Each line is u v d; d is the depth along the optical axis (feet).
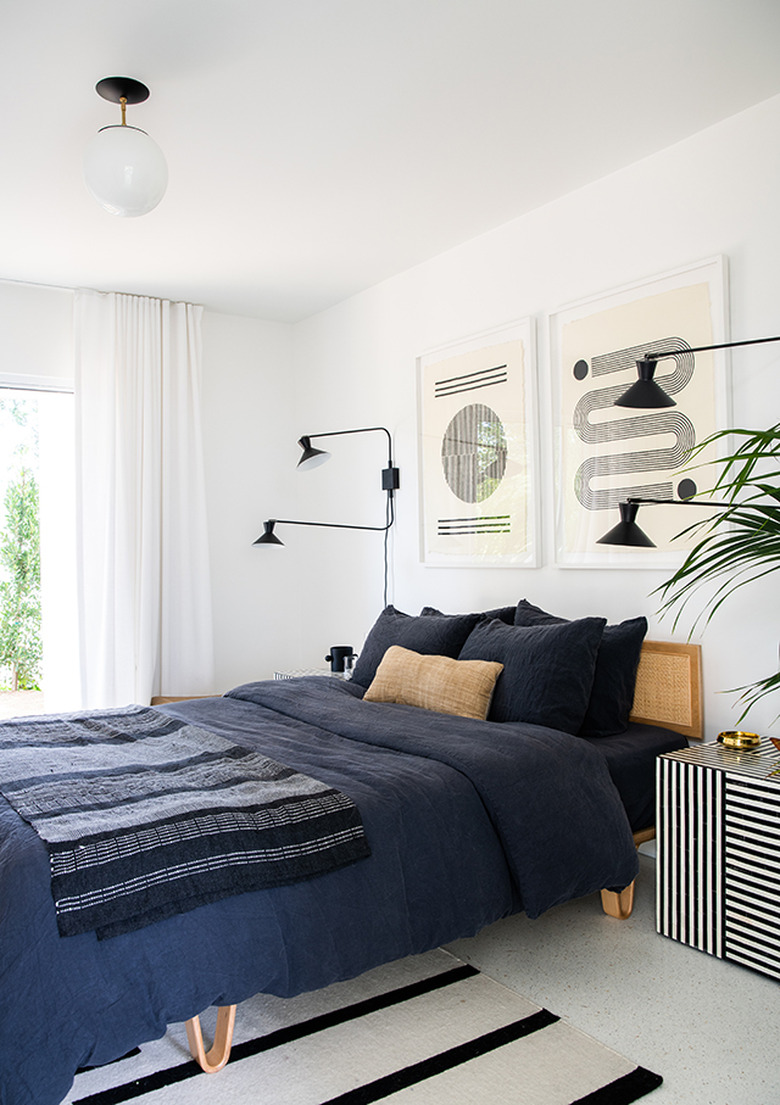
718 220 8.59
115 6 6.43
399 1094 5.38
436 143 8.82
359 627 14.23
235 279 13.15
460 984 6.80
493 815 6.77
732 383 8.48
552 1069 5.62
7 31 6.70
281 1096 5.38
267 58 7.17
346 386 14.38
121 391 13.55
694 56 7.30
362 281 13.39
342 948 5.64
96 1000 4.70
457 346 11.87
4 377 13.04
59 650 13.97
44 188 9.72
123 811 5.73
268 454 15.65
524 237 10.82
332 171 9.44
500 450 11.19
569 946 7.45
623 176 9.54
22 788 6.39
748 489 8.30
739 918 6.98
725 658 8.57
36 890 4.88
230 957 5.13
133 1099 5.38
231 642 15.20
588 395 9.98
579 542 10.16
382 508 13.60
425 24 6.74
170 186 9.74
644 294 9.27
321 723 8.68
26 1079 4.50
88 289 13.42
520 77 7.57
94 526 13.30
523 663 8.84
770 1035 6.00
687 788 7.34
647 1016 6.26
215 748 7.66
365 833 6.04
